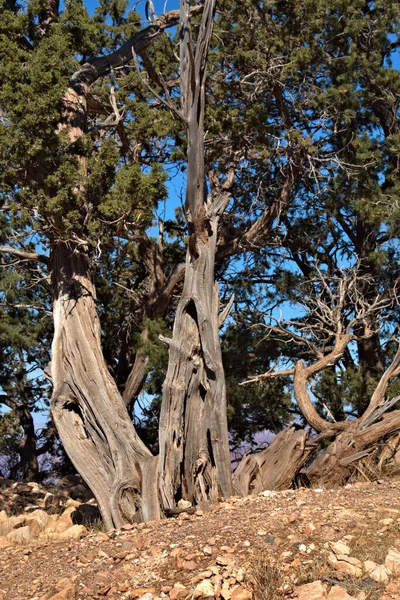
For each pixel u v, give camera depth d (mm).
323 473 10844
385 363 17812
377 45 18109
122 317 18594
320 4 16359
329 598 5316
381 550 6004
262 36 15961
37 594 6812
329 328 17031
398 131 18359
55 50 12625
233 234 17594
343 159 16891
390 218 16141
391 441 11422
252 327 16422
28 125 11883
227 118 15758
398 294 17641
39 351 21500
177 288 17719
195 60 10812
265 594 5582
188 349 10258
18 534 10062
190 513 9320
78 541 8719
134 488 10320
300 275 17922
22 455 23141
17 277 19188
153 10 14336
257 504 8578
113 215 12539
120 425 11031
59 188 12141
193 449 9922
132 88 16688
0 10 14500
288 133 16047
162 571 6527
